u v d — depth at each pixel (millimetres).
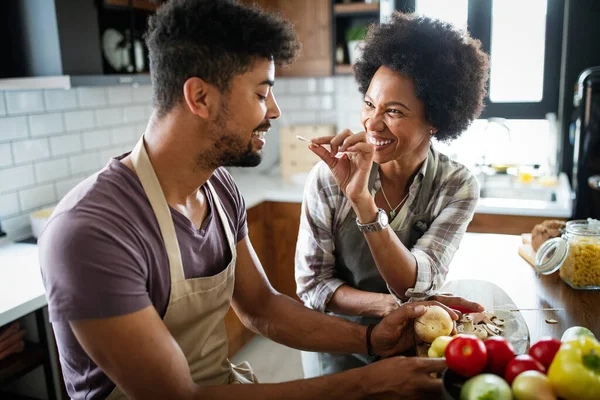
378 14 3010
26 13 1959
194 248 1063
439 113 1279
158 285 990
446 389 788
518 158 3258
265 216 3057
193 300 1058
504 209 2648
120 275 866
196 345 1102
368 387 918
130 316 865
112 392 1001
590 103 2254
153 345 872
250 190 3104
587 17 2848
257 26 935
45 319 1724
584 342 731
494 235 1999
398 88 1241
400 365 919
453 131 1377
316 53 3150
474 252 1790
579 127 2311
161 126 980
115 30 2270
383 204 1425
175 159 994
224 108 942
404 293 1271
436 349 975
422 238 1382
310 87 3504
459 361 800
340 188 1234
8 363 1653
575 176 2371
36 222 2170
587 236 1420
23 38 1990
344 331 1174
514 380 748
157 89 962
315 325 1207
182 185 1032
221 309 1148
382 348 1138
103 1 2094
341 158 1220
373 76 1355
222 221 1159
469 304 1211
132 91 2820
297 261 1477
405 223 1428
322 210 1388
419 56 1217
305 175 3295
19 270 1859
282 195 2979
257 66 947
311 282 1434
